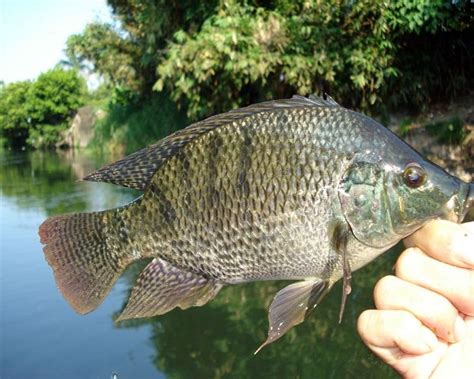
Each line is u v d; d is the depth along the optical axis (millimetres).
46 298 663
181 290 246
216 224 234
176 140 245
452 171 901
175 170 242
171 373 484
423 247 184
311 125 227
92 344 542
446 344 186
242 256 231
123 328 578
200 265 240
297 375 471
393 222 223
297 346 519
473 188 224
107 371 488
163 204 245
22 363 501
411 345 179
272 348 518
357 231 224
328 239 224
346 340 519
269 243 227
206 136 237
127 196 1368
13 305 640
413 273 183
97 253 262
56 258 265
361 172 222
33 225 1076
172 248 245
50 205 1310
